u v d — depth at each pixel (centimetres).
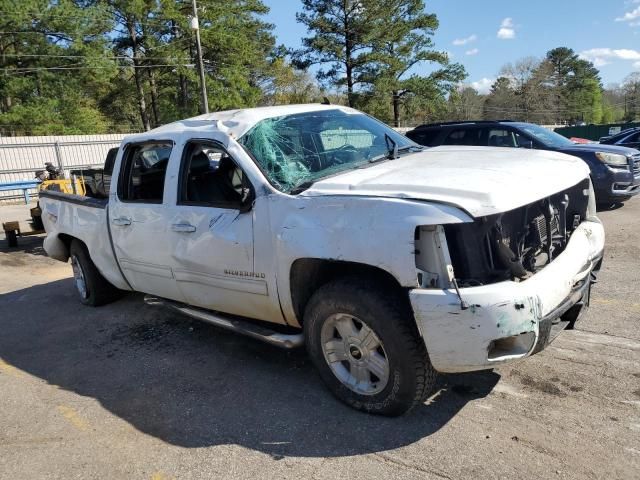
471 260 280
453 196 276
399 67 4259
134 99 4569
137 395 382
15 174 2144
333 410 335
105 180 550
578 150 911
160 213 420
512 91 9031
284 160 367
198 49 3002
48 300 650
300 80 5938
